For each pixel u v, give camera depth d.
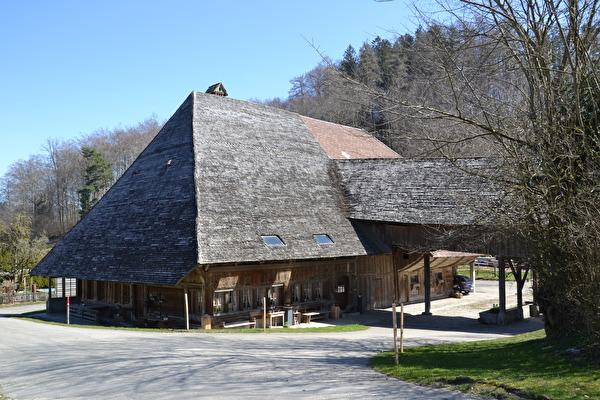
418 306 30.12
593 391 8.07
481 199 20.97
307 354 14.23
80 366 12.02
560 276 11.18
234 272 21.73
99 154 73.12
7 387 10.09
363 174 29.62
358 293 27.72
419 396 8.59
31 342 16.02
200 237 20.75
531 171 11.15
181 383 10.10
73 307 25.95
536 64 11.22
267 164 27.20
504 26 11.31
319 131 35.50
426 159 27.92
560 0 10.95
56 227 82.50
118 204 26.25
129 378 10.66
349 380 10.22
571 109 11.04
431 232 24.19
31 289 44.31
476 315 26.73
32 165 85.94
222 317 21.36
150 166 26.77
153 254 21.48
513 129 11.65
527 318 25.33
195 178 23.38
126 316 24.50
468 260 33.75
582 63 10.54
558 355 10.96
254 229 22.70
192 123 26.33
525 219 11.56
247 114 29.86
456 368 10.98
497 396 8.30
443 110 12.02
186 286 21.62
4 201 83.81
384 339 18.39
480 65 11.22
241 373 11.10
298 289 24.66
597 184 10.13
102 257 23.52
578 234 10.14
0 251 42.00
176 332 19.17
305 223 25.06
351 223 27.38
